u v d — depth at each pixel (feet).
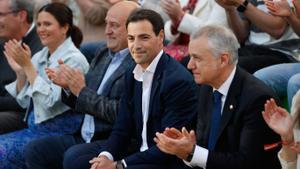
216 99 26.04
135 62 30.04
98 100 30.76
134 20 28.17
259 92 25.26
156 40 28.27
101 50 33.19
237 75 25.81
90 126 32.07
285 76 31.32
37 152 32.04
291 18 31.58
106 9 39.40
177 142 24.73
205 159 24.91
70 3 42.06
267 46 34.63
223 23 35.76
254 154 24.93
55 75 31.27
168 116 27.91
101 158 28.37
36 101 33.58
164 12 37.96
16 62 33.60
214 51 25.27
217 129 25.84
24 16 37.22
